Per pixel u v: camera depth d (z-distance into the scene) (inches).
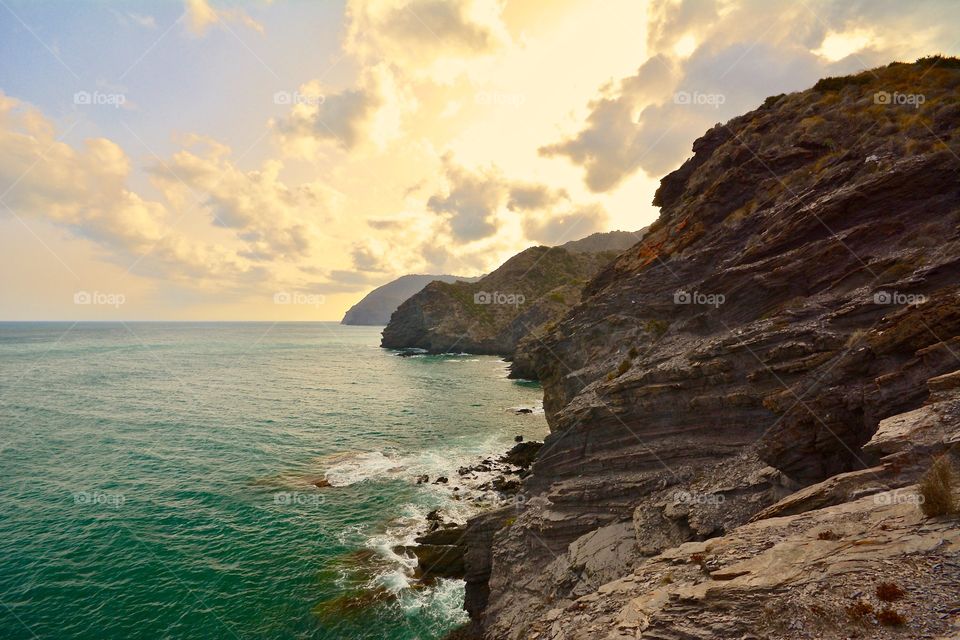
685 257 1599.4
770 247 1255.5
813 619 358.6
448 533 1411.2
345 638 1051.3
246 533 1502.2
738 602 409.7
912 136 1170.6
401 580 1253.1
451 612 1137.4
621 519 1044.5
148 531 1502.2
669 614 435.5
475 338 7583.7
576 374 1854.1
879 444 579.8
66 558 1333.7
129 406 3186.5
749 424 1052.5
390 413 3228.3
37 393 3543.3
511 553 1130.7
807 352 957.8
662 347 1398.9
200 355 6939.0
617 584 580.4
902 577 370.3
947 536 402.6
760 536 535.5
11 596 1162.0
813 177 1360.7
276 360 6510.8
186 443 2422.5
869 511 502.9
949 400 588.1
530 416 3206.2
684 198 1913.1
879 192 1078.4
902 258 965.8
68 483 1875.0
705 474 1015.6
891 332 782.5
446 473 2063.2
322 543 1441.9
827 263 1101.1
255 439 2529.5
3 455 2158.0
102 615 1101.7
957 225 938.1
